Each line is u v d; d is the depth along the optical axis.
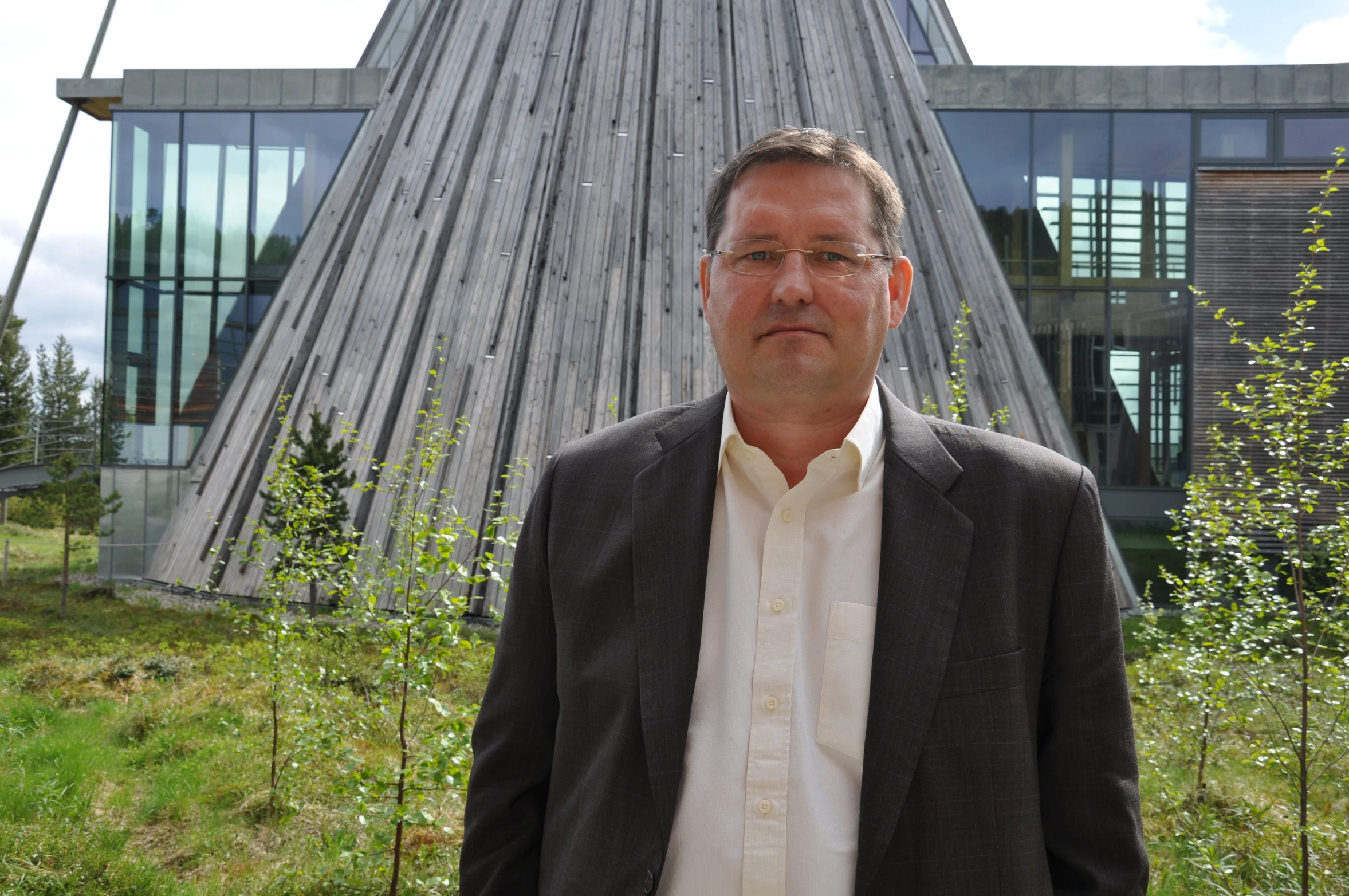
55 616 12.67
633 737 1.50
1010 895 1.36
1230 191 15.71
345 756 4.20
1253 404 4.54
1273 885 4.27
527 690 1.75
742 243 1.57
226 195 16.64
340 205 15.68
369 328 14.39
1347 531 4.18
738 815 1.42
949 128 16.02
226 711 7.89
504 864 1.70
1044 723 1.52
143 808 5.87
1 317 16.67
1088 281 15.80
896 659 1.42
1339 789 4.71
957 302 14.41
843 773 1.44
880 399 1.74
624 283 13.98
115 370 16.45
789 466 1.70
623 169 14.61
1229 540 4.57
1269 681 4.40
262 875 4.86
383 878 4.66
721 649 1.52
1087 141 15.96
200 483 15.15
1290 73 15.70
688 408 1.80
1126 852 1.46
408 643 4.11
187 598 13.80
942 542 1.48
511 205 14.52
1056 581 1.50
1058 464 1.57
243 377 15.71
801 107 15.04
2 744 6.99
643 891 1.43
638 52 15.31
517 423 13.32
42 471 24.31
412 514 4.47
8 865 4.64
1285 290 15.48
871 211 1.60
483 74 15.47
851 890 1.38
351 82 16.62
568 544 1.68
